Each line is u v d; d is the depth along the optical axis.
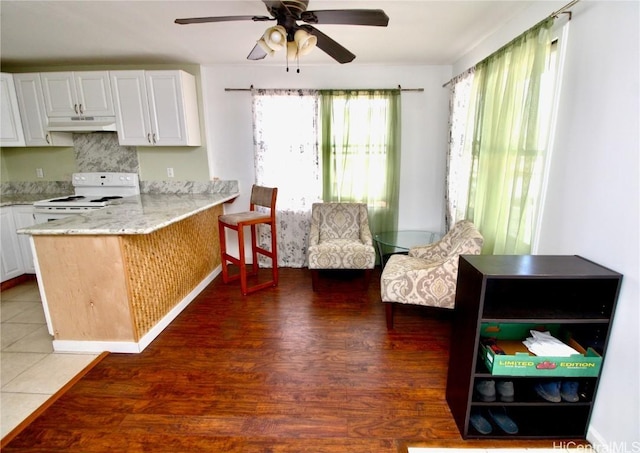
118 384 1.85
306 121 3.44
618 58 1.32
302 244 3.78
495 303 1.50
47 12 2.08
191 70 3.34
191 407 1.68
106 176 3.51
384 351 2.16
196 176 3.58
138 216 2.26
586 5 1.51
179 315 2.67
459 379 1.57
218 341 2.29
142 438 1.50
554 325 1.59
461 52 2.95
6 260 3.16
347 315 2.66
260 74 3.41
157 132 3.19
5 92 3.12
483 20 2.23
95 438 1.50
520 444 1.48
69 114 3.17
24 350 2.17
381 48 2.83
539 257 1.55
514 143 2.02
